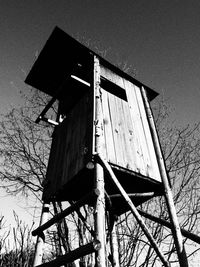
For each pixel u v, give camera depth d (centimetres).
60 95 651
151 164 479
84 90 620
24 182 866
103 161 378
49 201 486
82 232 633
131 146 468
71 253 321
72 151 463
